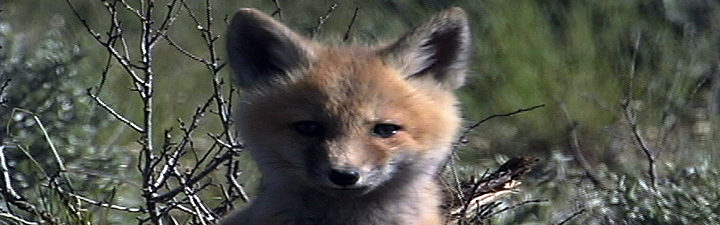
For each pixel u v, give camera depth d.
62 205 10.98
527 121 15.69
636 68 16.95
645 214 12.34
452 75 9.73
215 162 11.27
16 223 10.87
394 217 9.27
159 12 19.92
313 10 19.81
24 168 12.11
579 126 15.50
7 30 14.99
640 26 17.41
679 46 17.19
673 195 12.48
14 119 12.68
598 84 16.36
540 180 13.84
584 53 16.80
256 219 9.27
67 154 12.62
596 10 17.48
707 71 16.75
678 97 16.05
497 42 16.78
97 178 12.45
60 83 13.33
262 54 9.66
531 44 16.86
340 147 8.78
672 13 17.72
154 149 14.65
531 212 12.45
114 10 10.96
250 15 9.53
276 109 9.09
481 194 11.16
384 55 9.54
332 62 9.43
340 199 9.16
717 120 15.62
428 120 9.23
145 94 10.66
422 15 18.77
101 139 13.92
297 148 8.98
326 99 8.99
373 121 8.96
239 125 9.45
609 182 13.57
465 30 9.70
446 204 10.82
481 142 15.33
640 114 15.73
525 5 17.34
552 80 16.27
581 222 12.51
